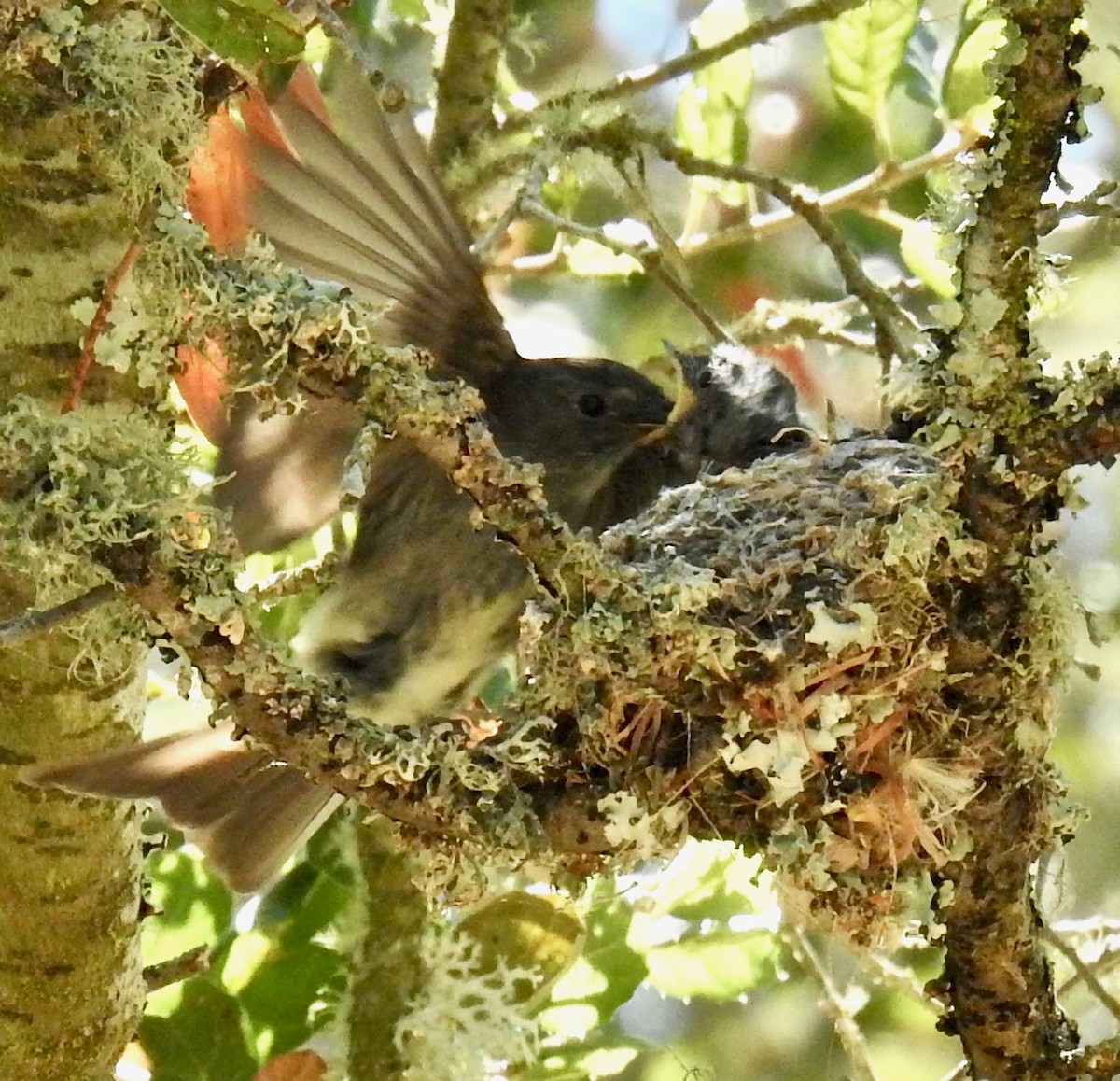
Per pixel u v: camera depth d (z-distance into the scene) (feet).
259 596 25.13
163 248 16.61
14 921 20.77
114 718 20.44
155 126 17.44
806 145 36.91
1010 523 18.28
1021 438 17.72
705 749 18.86
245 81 19.22
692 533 20.90
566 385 26.84
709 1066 30.81
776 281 36.47
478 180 27.45
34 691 19.88
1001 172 16.79
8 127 18.89
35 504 16.05
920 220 25.32
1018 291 17.19
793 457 22.68
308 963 25.45
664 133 26.91
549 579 18.01
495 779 18.03
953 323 18.58
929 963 30.45
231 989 25.26
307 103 21.45
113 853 21.02
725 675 18.79
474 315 24.84
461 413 16.43
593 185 34.04
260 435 24.23
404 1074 24.73
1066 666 19.43
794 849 19.01
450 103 28.30
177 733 20.42
